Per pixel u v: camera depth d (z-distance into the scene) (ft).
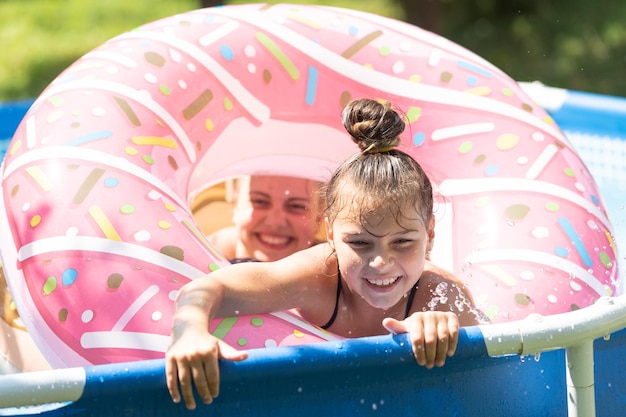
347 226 10.50
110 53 13.65
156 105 12.92
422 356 9.68
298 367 9.43
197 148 13.48
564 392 11.45
